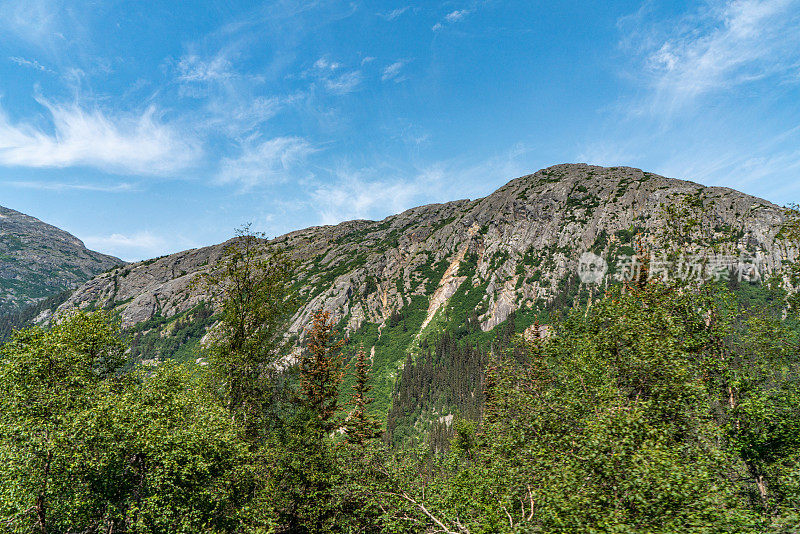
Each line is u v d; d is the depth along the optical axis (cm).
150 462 1930
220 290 3466
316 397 3794
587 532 1147
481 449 2456
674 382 1828
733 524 1094
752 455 1727
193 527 1880
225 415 2417
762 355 2056
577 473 1341
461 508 2145
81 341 2827
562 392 2069
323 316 4119
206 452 2077
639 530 1077
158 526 1844
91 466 1834
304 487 2523
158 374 2656
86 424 1916
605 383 1905
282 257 3666
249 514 2177
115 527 1983
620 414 1451
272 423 3170
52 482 1800
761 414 1703
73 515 1834
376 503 2309
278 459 2578
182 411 2253
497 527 1791
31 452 1839
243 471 2219
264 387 3291
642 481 1160
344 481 2489
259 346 3372
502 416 2345
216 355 3203
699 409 1678
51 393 2177
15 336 2405
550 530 1259
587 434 1498
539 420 1894
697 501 1119
